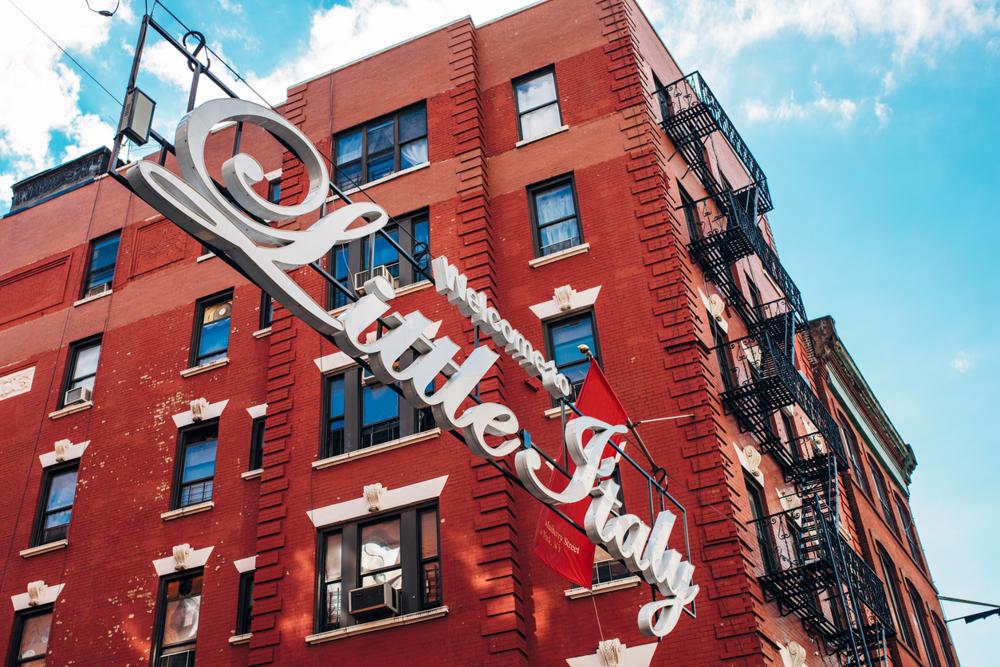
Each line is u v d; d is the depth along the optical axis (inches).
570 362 826.2
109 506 970.7
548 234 907.4
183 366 1030.4
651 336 810.2
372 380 861.8
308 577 776.3
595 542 561.3
